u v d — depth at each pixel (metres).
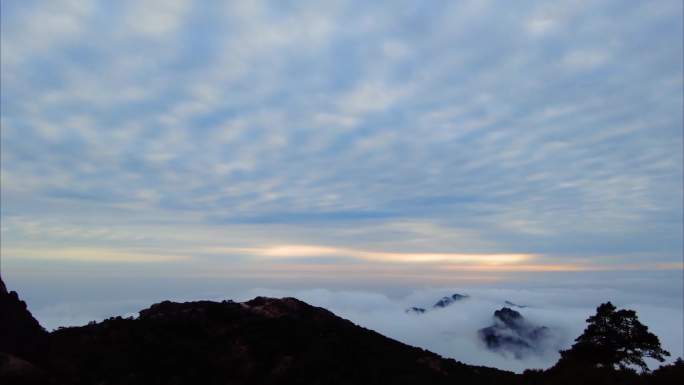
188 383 30.17
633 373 28.88
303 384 32.72
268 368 34.69
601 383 27.64
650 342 33.66
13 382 23.44
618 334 34.66
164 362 31.62
